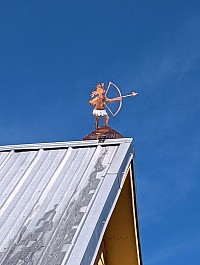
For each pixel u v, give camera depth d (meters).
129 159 4.80
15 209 4.09
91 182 4.30
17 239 3.70
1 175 4.69
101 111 5.32
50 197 4.18
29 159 4.94
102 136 5.08
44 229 3.76
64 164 4.73
